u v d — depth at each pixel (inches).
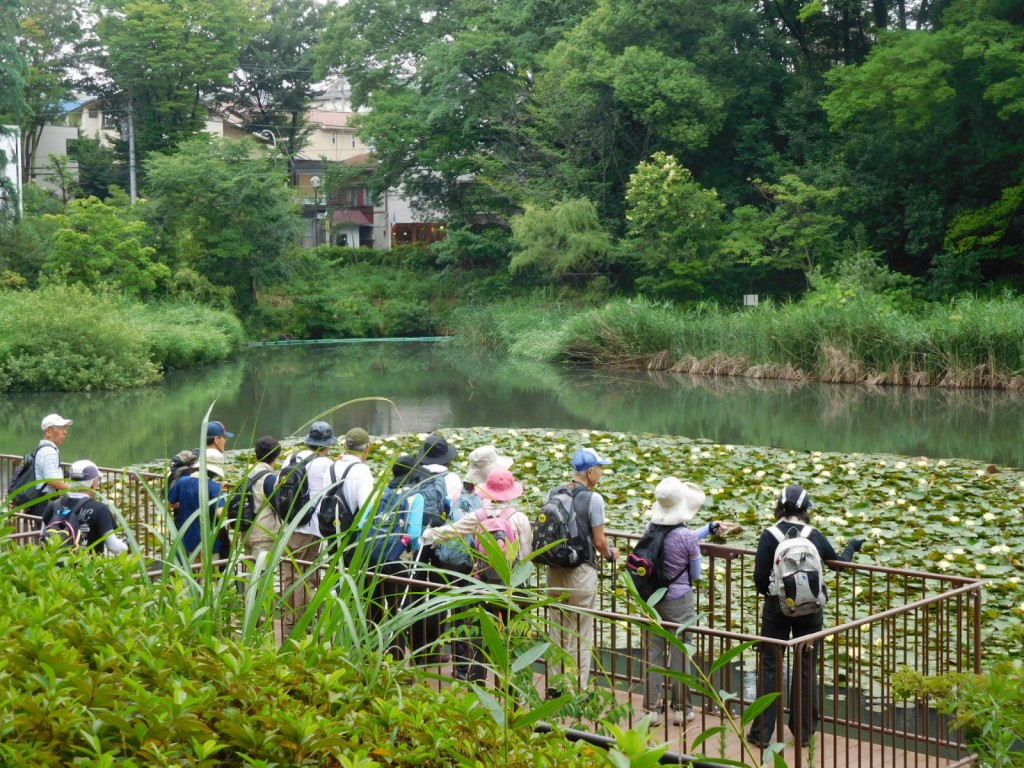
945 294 1498.5
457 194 2364.7
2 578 158.9
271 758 116.0
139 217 1951.3
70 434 844.6
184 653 132.4
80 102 2866.6
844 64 1956.2
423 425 914.1
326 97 3806.6
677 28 1902.1
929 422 884.6
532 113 2010.3
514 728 128.2
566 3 2112.5
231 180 1936.5
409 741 130.5
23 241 1712.6
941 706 191.0
